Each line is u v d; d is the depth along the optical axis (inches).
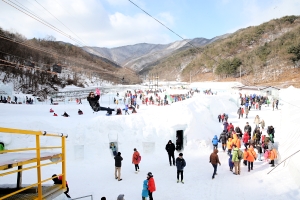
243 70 4793.3
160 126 782.5
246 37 6156.5
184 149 761.0
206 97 1316.4
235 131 836.0
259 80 4227.4
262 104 1674.5
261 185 498.3
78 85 3171.8
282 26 6141.7
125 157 673.6
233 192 468.1
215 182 516.4
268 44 5142.7
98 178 533.3
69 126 700.7
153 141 729.0
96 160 643.5
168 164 631.8
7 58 2516.0
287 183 493.4
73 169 586.2
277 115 1262.3
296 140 622.8
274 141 814.5
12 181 488.7
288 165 561.3
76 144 661.9
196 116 956.6
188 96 1788.9
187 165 629.6
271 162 604.4
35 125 666.2
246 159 585.0
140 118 780.6
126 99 1744.6
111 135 702.5
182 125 792.3
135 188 482.6
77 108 1283.2
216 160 538.9
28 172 539.8
